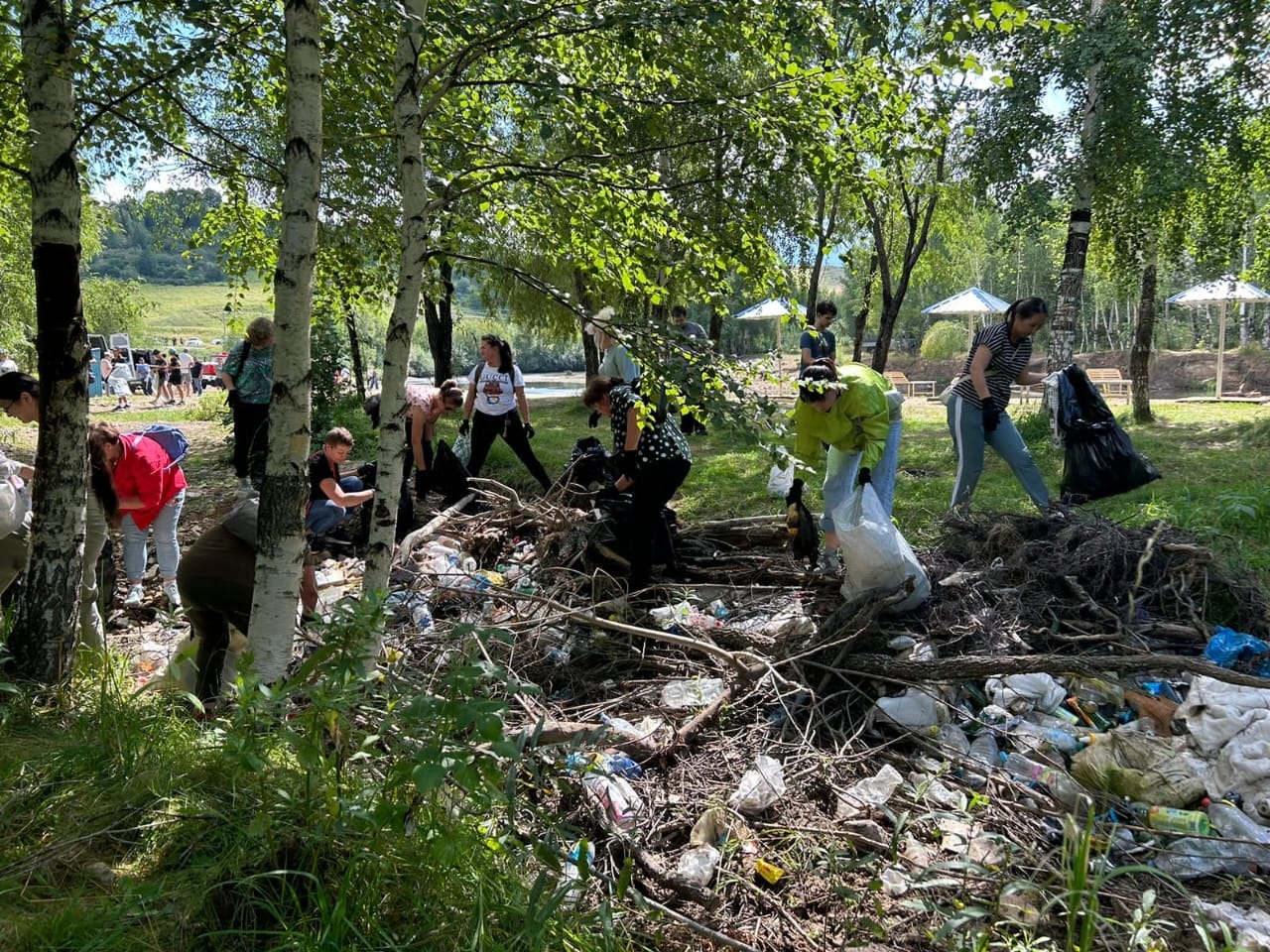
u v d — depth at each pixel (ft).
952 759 12.71
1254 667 14.06
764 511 26.73
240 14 15.57
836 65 13.14
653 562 20.49
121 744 11.37
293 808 9.47
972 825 11.21
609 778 11.34
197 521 28.86
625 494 22.61
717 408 12.67
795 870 10.71
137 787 10.46
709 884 10.50
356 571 23.41
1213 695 12.91
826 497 20.17
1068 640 15.05
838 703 14.37
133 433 20.35
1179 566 16.49
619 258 14.16
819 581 19.29
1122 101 36.24
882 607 15.20
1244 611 15.85
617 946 8.84
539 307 61.36
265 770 10.17
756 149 13.87
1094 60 35.40
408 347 13.09
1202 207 42.16
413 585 19.86
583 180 14.07
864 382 18.92
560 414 60.64
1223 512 22.07
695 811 11.85
